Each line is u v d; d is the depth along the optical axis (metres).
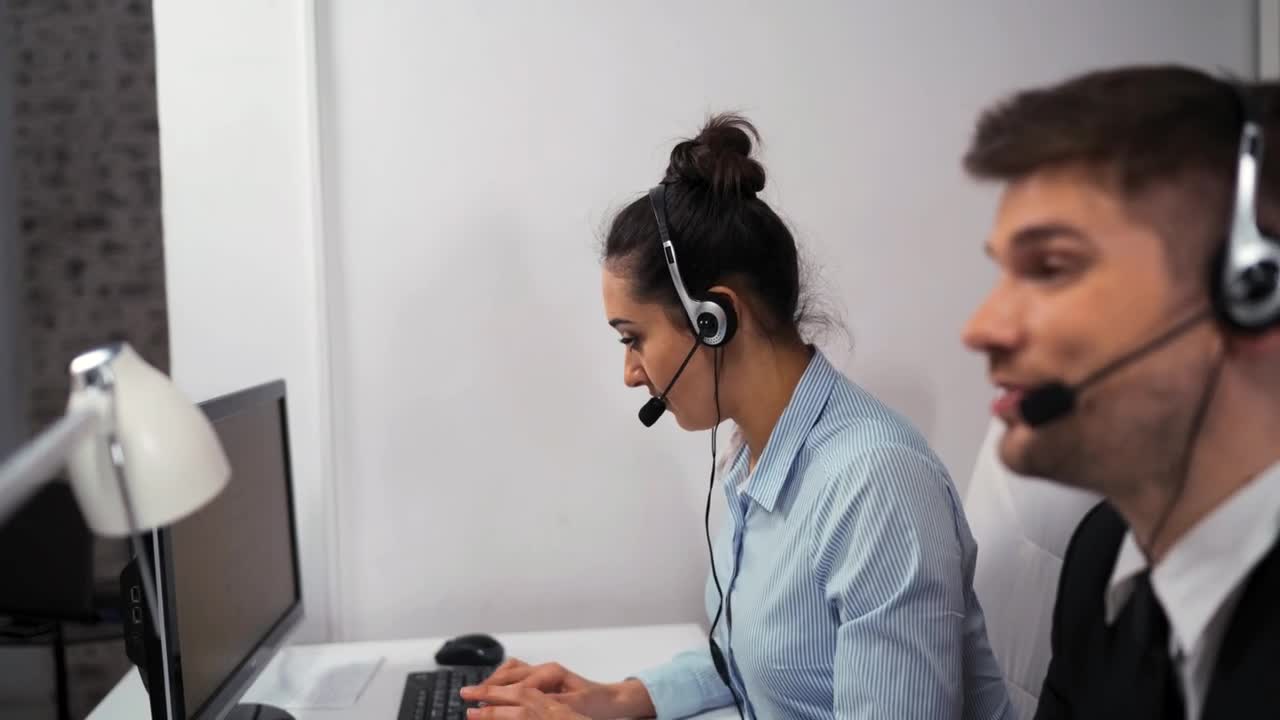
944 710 0.94
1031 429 0.59
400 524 1.77
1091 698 0.72
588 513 1.81
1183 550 0.59
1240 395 0.54
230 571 1.23
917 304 1.84
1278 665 0.55
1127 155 0.54
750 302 1.09
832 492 1.03
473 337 1.76
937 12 1.80
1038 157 0.57
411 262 1.74
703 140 1.10
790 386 1.12
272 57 1.69
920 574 0.95
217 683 1.17
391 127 1.72
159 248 2.65
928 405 1.86
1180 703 0.64
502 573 1.80
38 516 1.78
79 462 0.75
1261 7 1.84
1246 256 0.51
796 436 1.10
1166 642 0.65
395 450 1.76
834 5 1.78
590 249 1.76
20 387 2.65
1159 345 0.54
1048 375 0.57
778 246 1.09
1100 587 0.75
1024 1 1.82
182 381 1.71
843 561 1.00
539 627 1.81
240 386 1.72
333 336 1.74
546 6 1.73
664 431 1.80
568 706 1.25
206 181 1.69
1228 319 0.52
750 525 1.17
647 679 1.31
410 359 1.75
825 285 1.77
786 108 1.79
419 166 1.73
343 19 1.70
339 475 1.76
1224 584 0.57
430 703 1.33
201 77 1.68
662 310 1.10
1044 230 0.57
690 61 1.76
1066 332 0.56
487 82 1.73
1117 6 1.83
